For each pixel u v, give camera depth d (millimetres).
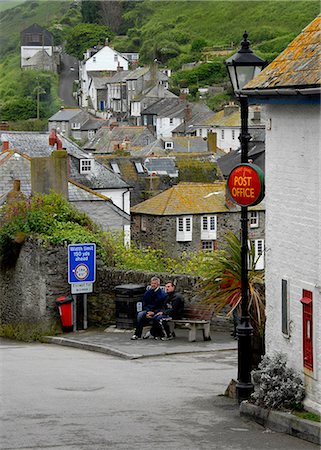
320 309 14000
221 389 18328
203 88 145750
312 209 14227
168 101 153375
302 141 14523
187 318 27031
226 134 134000
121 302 29500
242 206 16547
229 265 18406
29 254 31969
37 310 31578
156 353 24547
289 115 14922
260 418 14641
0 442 13281
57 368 22156
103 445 13070
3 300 33781
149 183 86438
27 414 15570
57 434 13828
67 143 73250
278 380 14750
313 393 14273
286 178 15117
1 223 33469
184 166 90500
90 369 21906
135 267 33219
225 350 25047
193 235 78438
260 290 18578
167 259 38281
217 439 13523
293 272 14953
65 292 31188
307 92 13797
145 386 18859
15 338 31297
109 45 146750
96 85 153375
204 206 78688
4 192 51906
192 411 15773
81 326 30781
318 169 14016
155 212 78250
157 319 26812
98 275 30797
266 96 15133
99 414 15523
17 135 73562
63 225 32219
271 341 15961
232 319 27344
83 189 56062
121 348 25672
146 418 15133
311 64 14531
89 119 147125
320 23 15766
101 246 31578
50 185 46500
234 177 16344
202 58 140625
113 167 87000
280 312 15516
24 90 104500
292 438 13633
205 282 19094
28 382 19531
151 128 153250
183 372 21094
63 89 142875
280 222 15398
